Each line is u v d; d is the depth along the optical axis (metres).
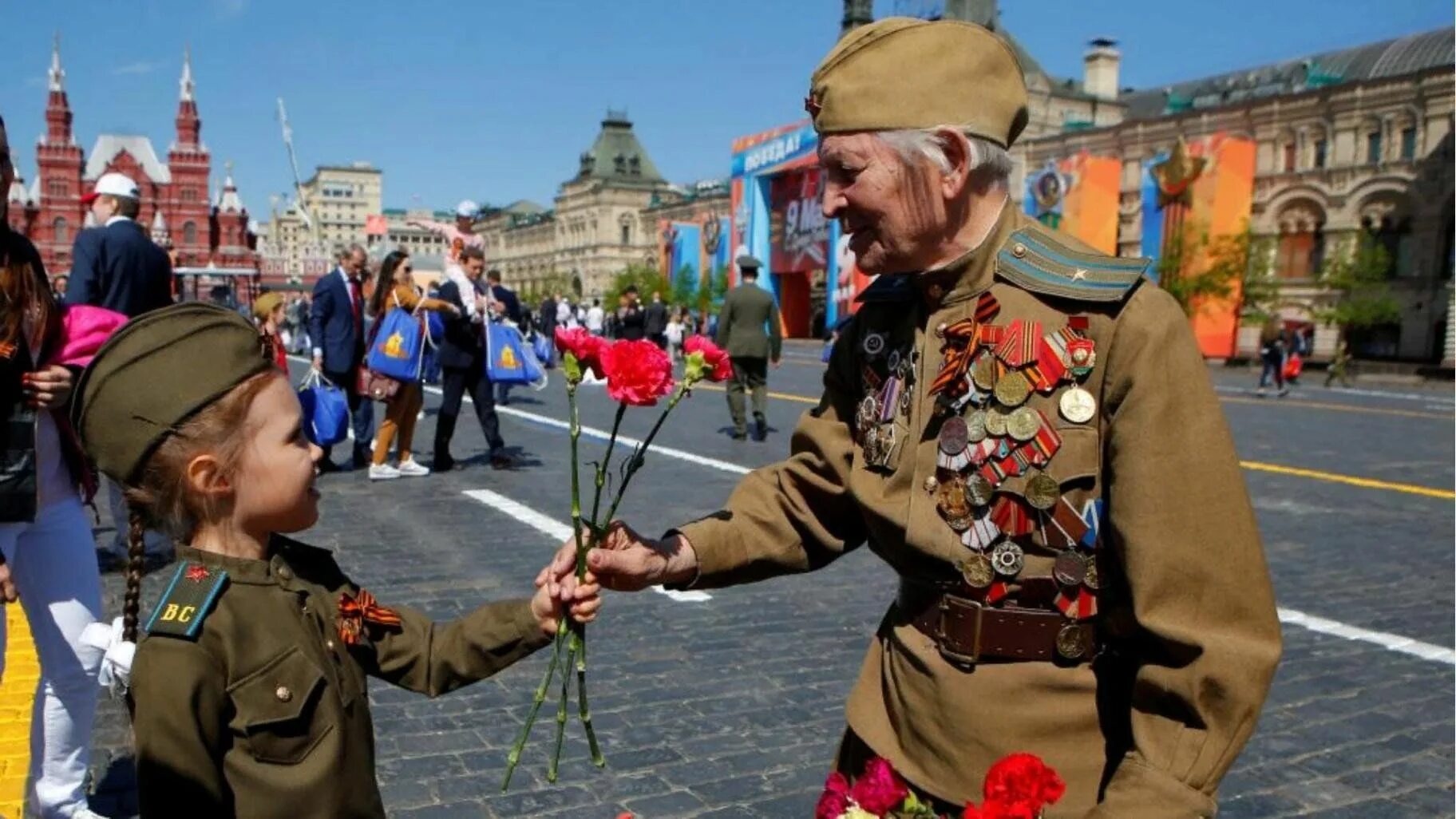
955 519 1.51
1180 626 1.35
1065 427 1.46
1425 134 44.25
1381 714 3.95
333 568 1.71
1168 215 45.88
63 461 2.72
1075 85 78.31
